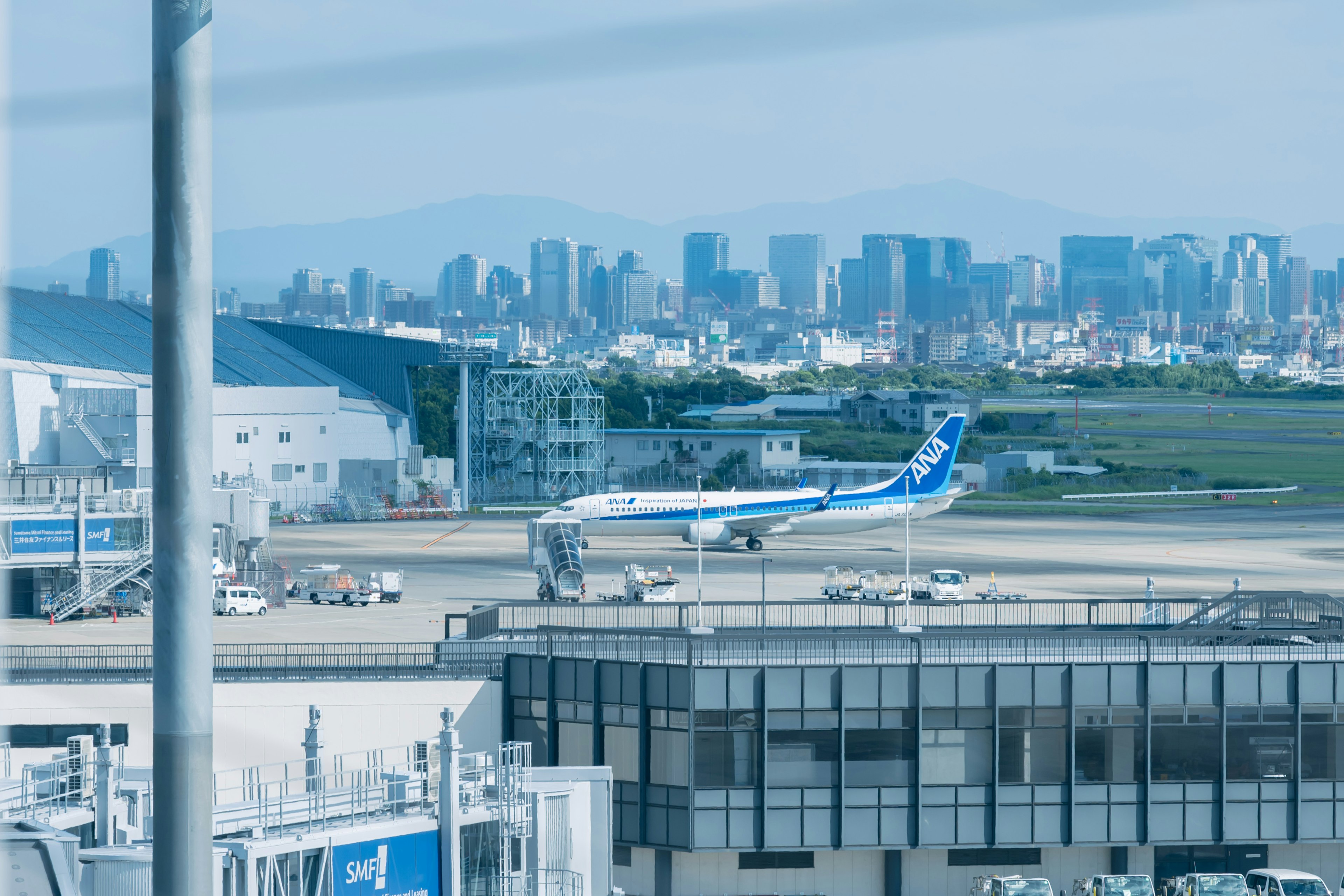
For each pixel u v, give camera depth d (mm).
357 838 145250
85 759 156625
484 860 156750
